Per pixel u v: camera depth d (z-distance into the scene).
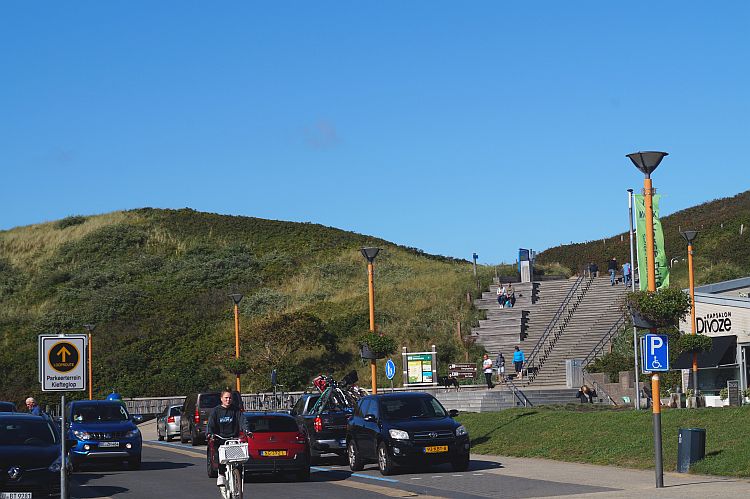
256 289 77.50
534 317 56.34
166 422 39.19
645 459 20.34
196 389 56.62
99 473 23.77
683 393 35.97
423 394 22.89
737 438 19.84
